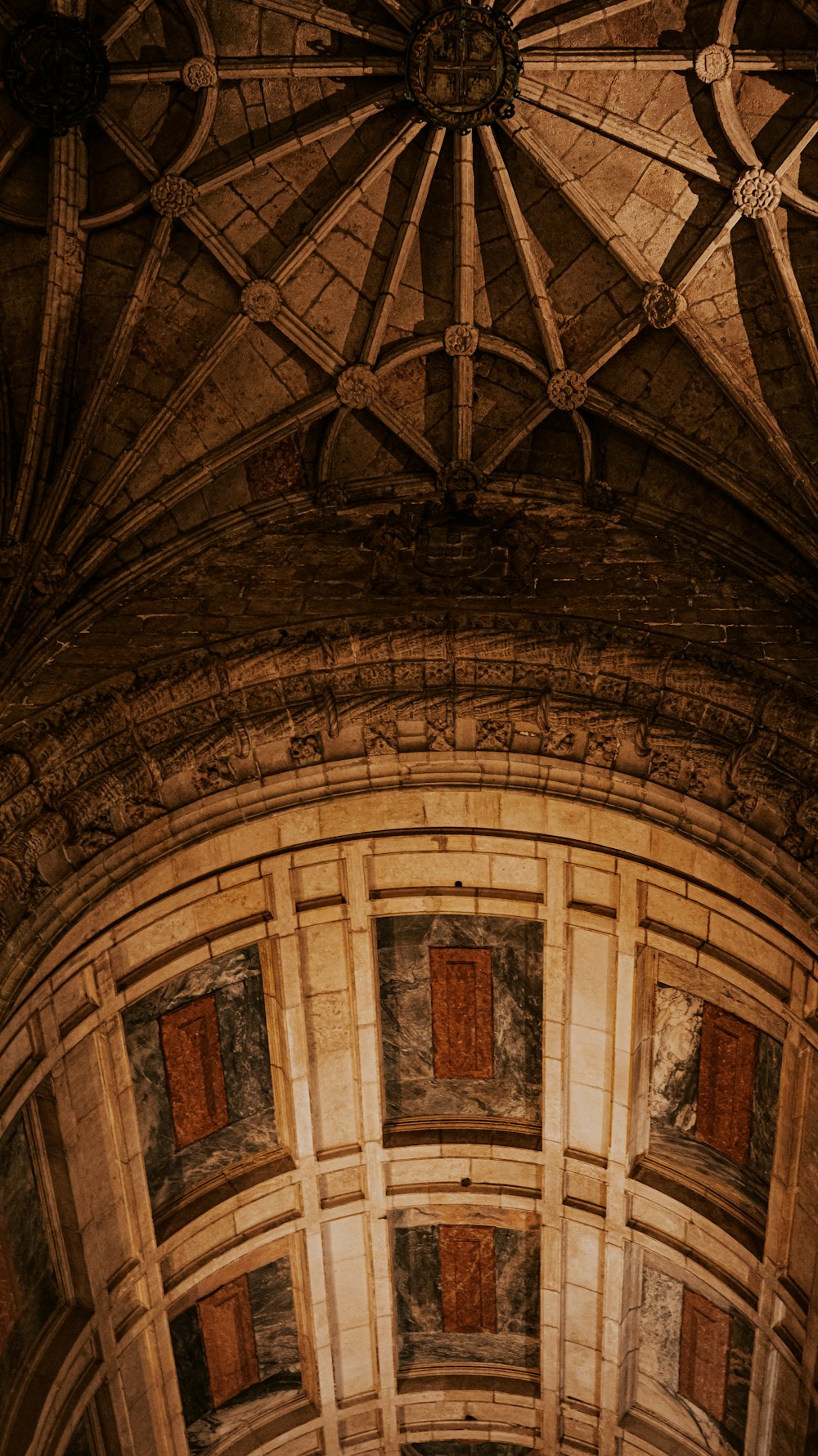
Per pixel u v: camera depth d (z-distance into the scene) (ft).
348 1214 61.41
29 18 47.34
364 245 51.62
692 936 53.06
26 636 48.78
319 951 56.90
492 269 52.21
